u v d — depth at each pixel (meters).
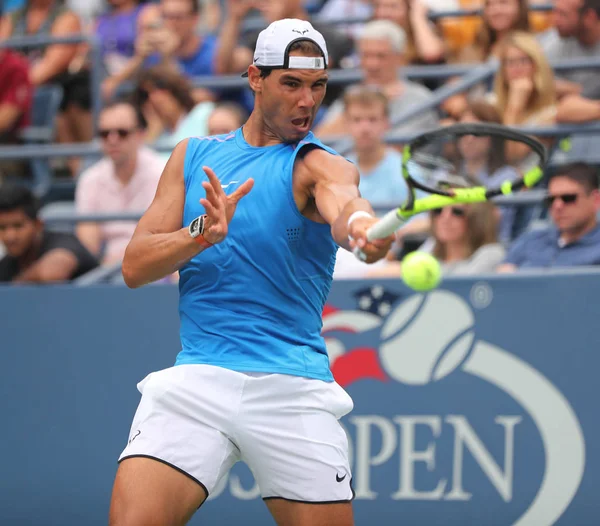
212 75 26.42
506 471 16.48
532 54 20.69
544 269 17.66
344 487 10.59
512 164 19.47
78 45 29.30
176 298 17.39
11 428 17.86
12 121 27.09
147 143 24.11
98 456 17.56
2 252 23.62
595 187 17.69
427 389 16.67
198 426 10.41
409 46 24.72
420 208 8.86
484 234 18.14
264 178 10.43
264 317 10.52
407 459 16.69
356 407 16.83
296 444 10.41
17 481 17.81
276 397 10.42
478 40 24.16
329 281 10.95
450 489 16.59
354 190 9.77
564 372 16.39
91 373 17.62
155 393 10.59
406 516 16.64
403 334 16.75
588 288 16.33
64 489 17.66
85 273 19.97
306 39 10.17
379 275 18.20
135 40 29.73
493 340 16.55
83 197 22.27
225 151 10.84
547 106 20.88
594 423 16.31
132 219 19.91
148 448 10.28
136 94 23.86
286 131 10.44
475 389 16.58
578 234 17.77
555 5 22.33
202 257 10.56
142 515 10.01
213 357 10.55
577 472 16.34
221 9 28.84
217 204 9.57
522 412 16.48
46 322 17.78
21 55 30.12
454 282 16.62
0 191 19.23
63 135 28.20
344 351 16.91
